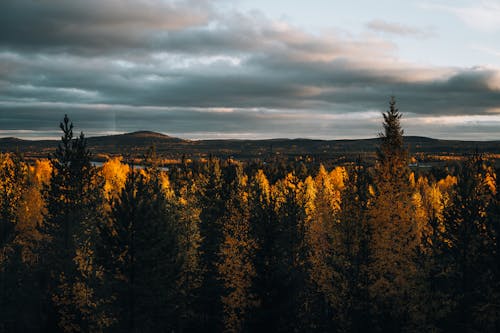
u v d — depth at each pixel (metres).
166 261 26.08
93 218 35.09
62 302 27.80
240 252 31.25
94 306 25.72
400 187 25.36
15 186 45.41
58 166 34.84
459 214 24.00
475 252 23.23
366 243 24.73
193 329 33.28
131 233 24.75
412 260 24.53
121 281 24.67
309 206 42.81
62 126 35.03
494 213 23.03
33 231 41.75
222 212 43.09
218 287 35.47
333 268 25.64
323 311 29.62
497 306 22.06
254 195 40.72
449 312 23.12
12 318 32.25
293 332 24.23
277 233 25.03
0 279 35.31
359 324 23.77
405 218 24.52
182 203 38.59
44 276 36.97
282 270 24.83
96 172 38.38
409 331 22.47
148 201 26.67
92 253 28.12
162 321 26.27
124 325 24.59
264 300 23.94
